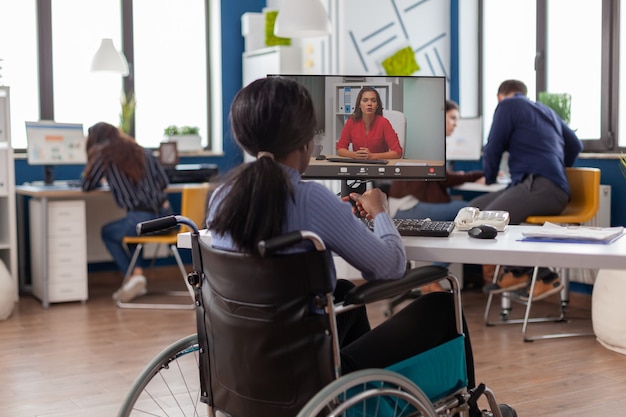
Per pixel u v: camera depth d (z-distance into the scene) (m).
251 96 1.85
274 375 1.81
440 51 6.38
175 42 6.89
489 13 6.32
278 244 1.64
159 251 6.54
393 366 1.88
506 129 4.59
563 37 5.65
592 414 3.06
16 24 6.22
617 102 5.26
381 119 2.65
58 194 5.23
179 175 6.10
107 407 3.19
